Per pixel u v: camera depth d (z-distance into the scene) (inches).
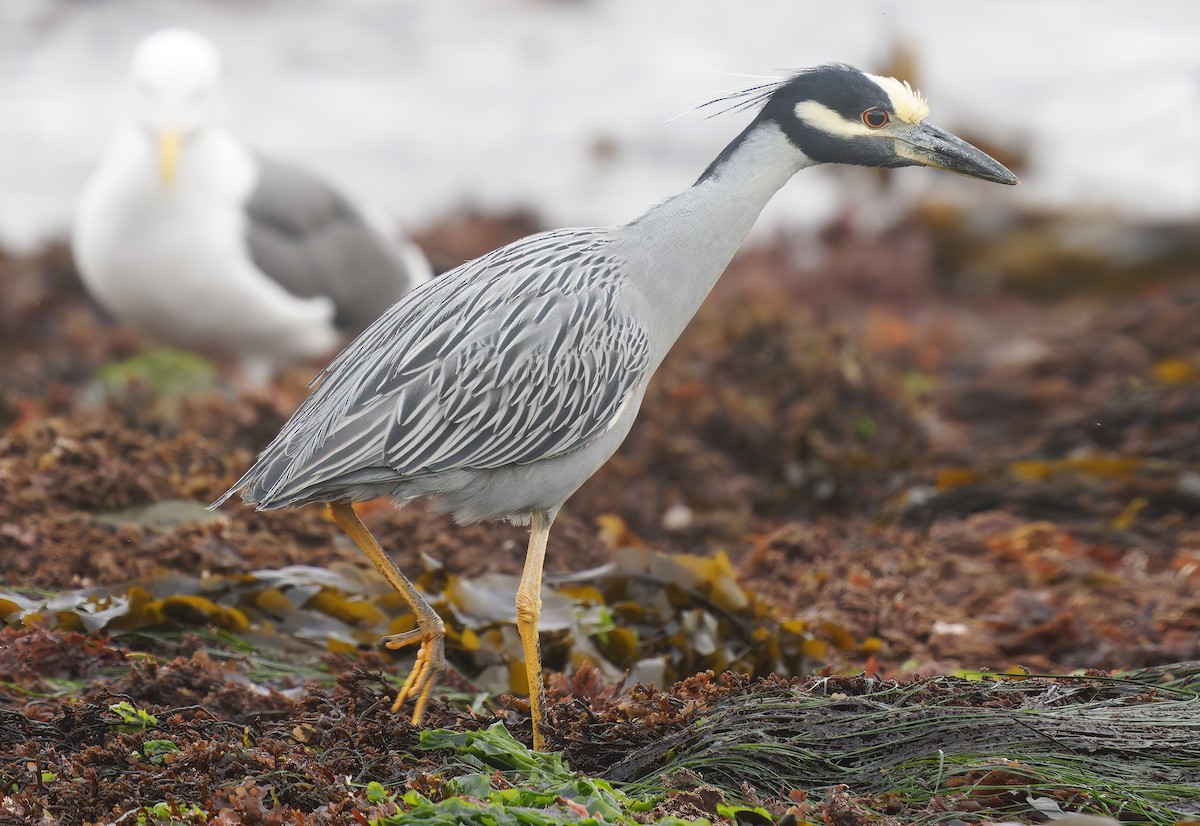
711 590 386.6
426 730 279.6
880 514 530.6
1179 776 255.9
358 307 619.2
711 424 566.3
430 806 232.4
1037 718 269.0
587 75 1350.9
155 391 645.9
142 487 432.8
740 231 335.6
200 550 396.2
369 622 376.8
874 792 256.4
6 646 335.0
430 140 1218.6
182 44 570.3
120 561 394.6
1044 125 1160.8
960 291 952.3
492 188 1129.4
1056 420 612.7
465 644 361.4
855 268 954.1
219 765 262.8
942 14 1416.1
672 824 229.5
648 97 1300.4
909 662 382.9
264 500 301.0
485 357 306.8
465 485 315.6
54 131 1176.8
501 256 322.7
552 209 1096.8
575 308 314.3
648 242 329.1
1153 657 385.7
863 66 1289.4
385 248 632.4
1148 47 1294.3
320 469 299.4
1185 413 589.3
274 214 592.4
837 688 293.0
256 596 376.2
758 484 555.8
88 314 777.6
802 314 720.3
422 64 1365.7
